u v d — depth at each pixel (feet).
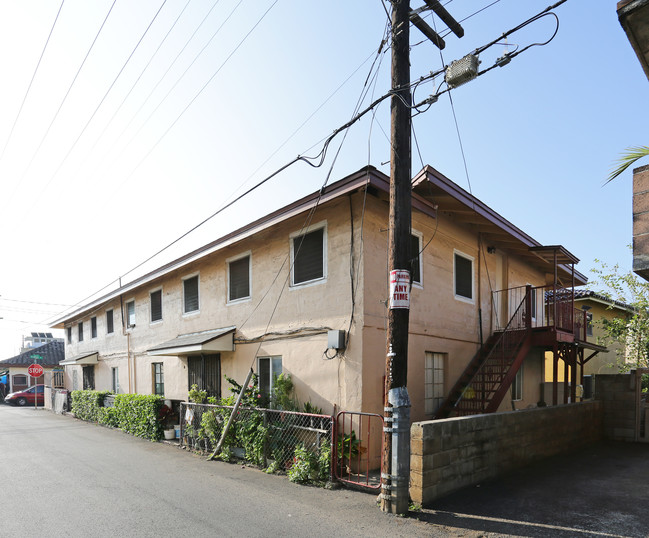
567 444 31.86
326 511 18.97
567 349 41.45
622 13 12.42
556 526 16.96
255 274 36.58
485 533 16.37
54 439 41.93
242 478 25.11
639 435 36.19
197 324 43.91
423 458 19.33
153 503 20.35
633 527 16.83
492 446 23.82
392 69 21.20
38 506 20.06
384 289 29.22
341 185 27.61
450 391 35.06
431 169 29.48
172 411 43.78
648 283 45.24
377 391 27.66
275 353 33.30
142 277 52.65
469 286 39.29
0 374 116.88
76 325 82.12
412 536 16.14
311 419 25.52
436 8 22.02
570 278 54.08
